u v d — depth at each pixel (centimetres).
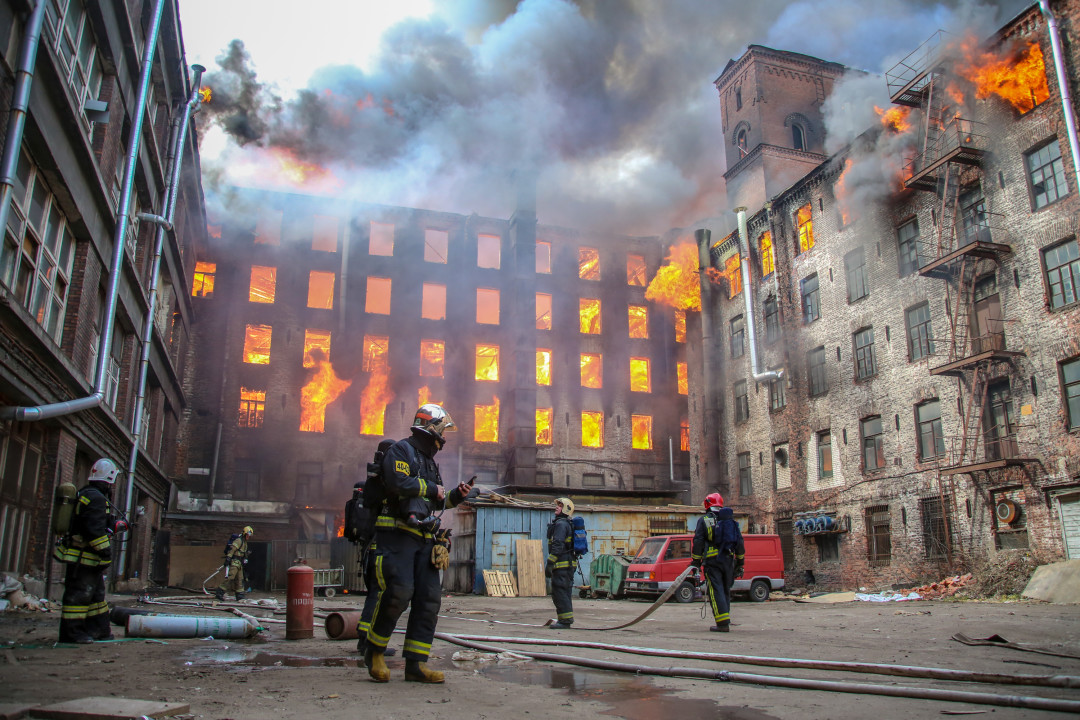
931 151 2586
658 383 4481
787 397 3244
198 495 3594
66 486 696
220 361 3834
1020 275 2259
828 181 3133
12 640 698
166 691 418
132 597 1727
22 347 1073
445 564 491
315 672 513
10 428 1155
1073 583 1805
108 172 1539
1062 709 367
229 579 1805
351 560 2355
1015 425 2238
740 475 3562
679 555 2119
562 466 4206
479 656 621
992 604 1736
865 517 2780
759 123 4159
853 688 441
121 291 1805
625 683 488
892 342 2745
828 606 1833
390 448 483
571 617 994
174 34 2077
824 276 3119
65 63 1302
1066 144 2133
